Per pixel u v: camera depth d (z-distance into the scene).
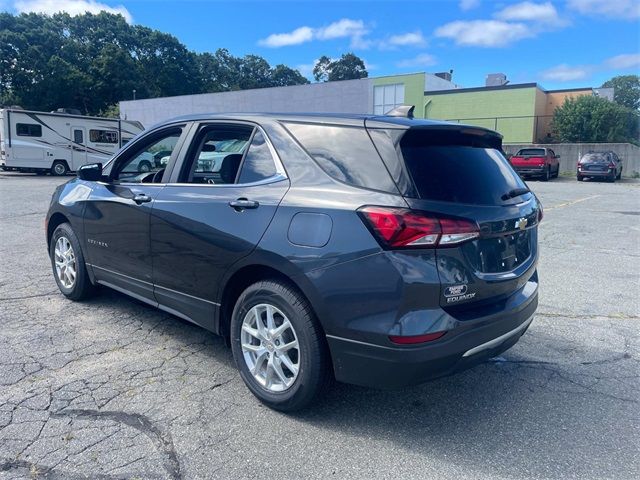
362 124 3.04
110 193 4.43
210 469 2.66
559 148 31.89
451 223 2.71
